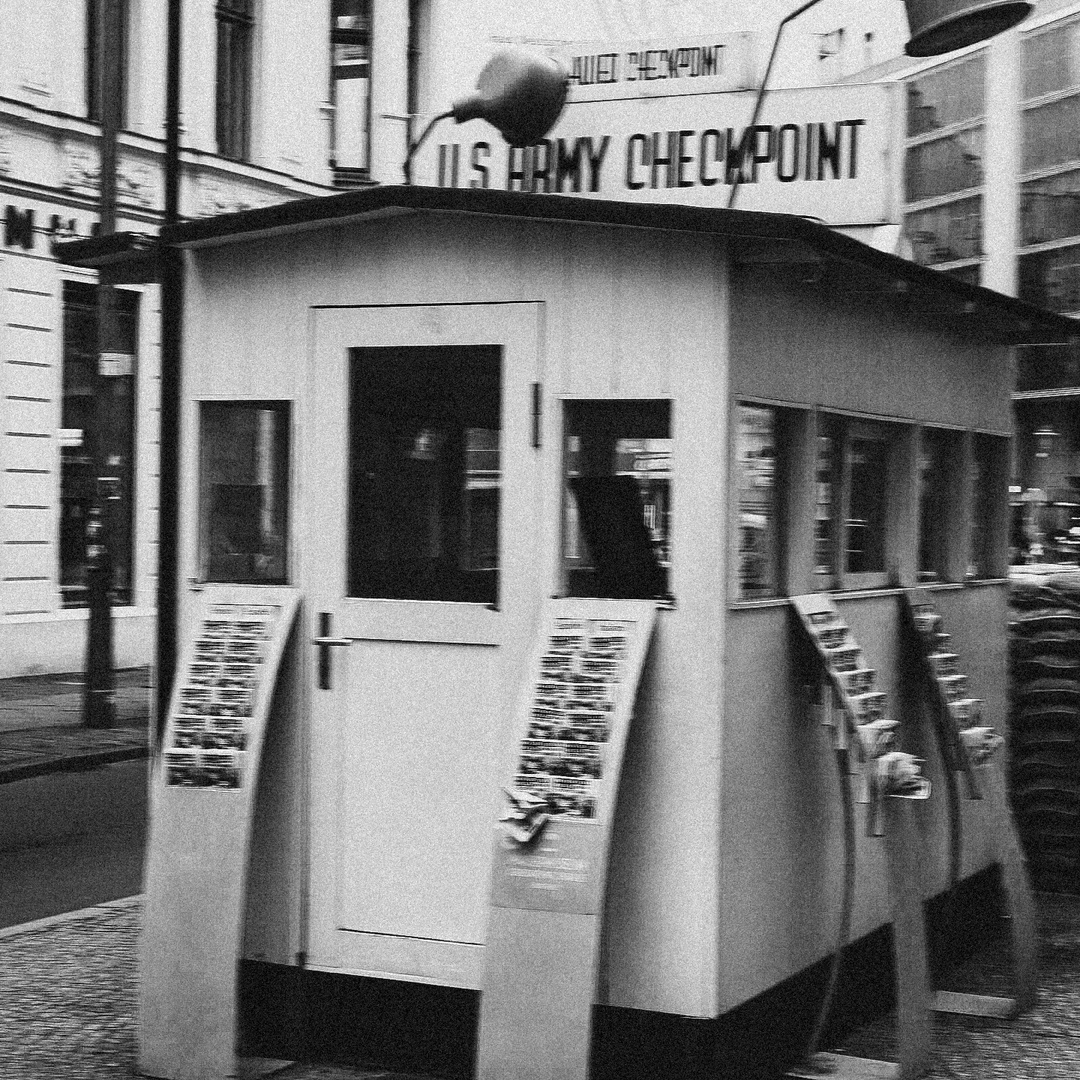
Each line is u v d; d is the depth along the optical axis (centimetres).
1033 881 845
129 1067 539
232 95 2297
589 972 475
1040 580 1009
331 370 555
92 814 1117
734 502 510
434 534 542
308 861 553
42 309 1944
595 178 749
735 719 510
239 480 575
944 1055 566
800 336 555
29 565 1930
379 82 2520
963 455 722
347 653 549
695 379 505
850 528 615
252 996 558
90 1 2030
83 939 717
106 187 1471
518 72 644
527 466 527
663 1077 503
